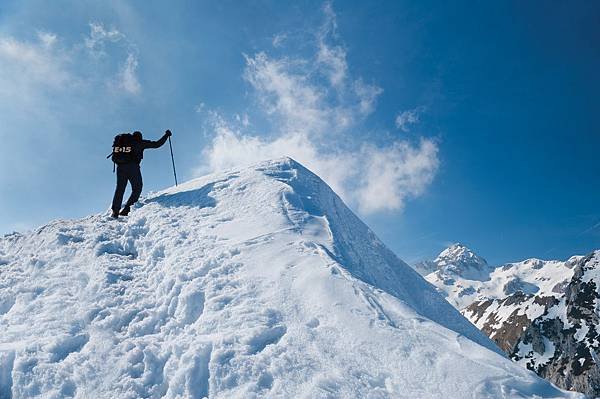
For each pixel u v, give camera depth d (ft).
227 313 24.98
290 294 25.79
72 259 35.83
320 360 20.85
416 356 20.11
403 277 42.34
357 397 18.60
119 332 26.71
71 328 26.81
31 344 24.94
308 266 28.02
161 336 25.55
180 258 32.42
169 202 45.62
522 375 18.70
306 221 36.96
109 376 22.99
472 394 17.85
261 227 35.27
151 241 37.37
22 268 35.42
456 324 38.37
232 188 45.16
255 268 29.14
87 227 41.57
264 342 22.62
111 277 32.09
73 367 23.56
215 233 35.83
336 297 24.57
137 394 21.91
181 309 27.02
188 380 21.18
